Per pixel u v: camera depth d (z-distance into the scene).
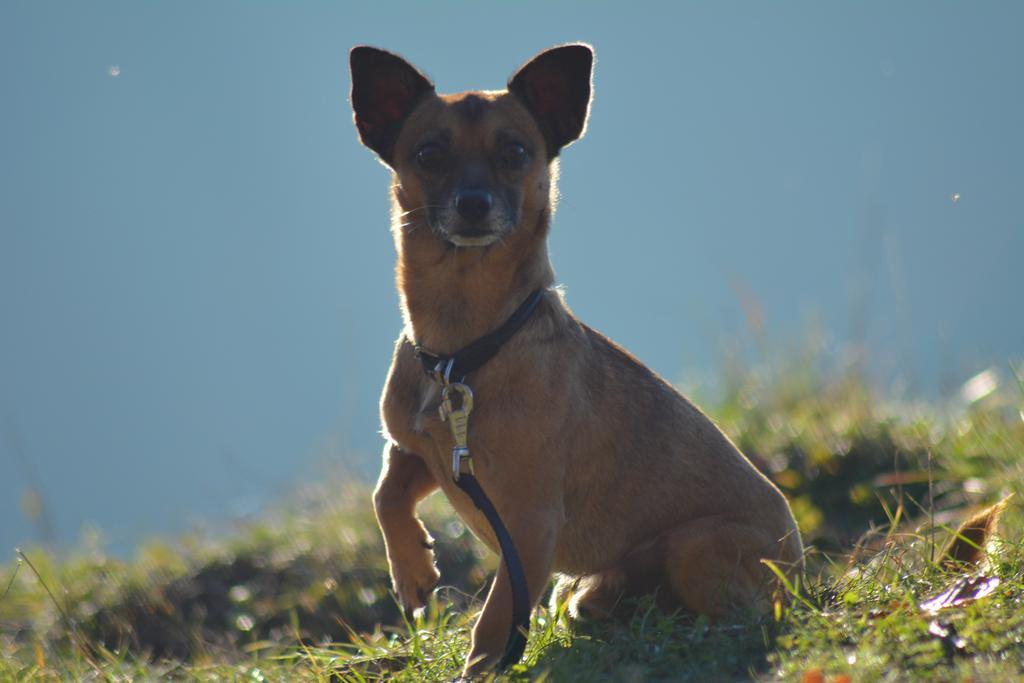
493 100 7.19
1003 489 9.02
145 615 10.37
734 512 7.13
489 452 6.51
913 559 7.21
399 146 7.21
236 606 10.40
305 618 10.08
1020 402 10.92
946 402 11.95
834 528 10.14
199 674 7.12
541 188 7.02
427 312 6.73
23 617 10.43
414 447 6.83
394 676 6.38
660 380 7.41
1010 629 5.71
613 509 7.01
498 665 6.23
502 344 6.56
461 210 6.55
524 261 6.75
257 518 12.35
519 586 6.23
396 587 7.12
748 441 11.55
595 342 7.18
